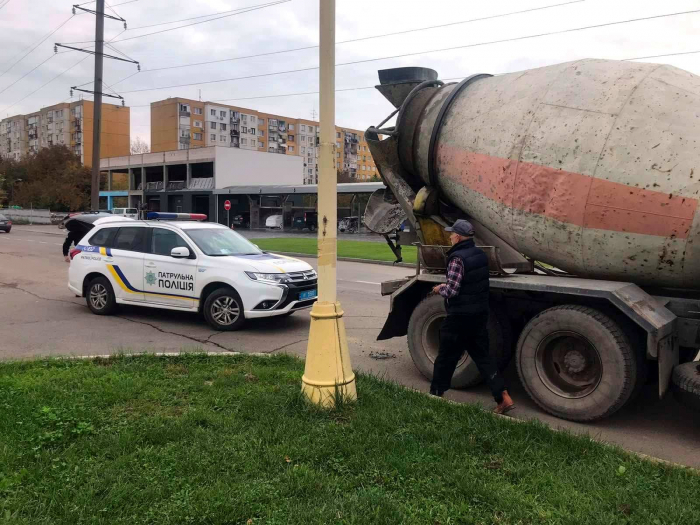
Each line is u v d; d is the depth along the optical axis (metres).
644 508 3.06
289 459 3.59
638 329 4.64
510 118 5.30
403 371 6.45
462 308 4.76
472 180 5.58
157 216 9.60
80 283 9.62
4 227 38.59
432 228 6.22
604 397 4.58
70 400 4.57
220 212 53.25
